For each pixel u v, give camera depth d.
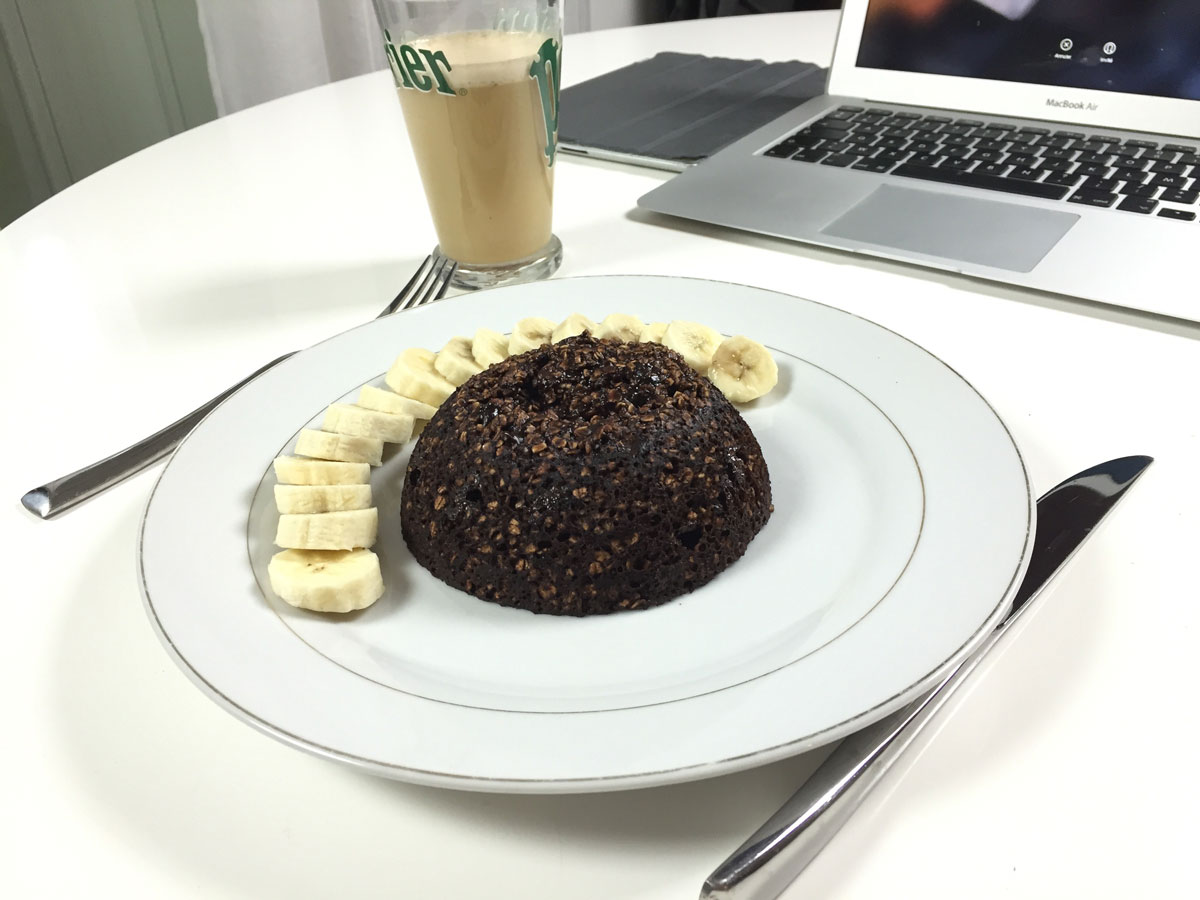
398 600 0.31
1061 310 0.45
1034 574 0.28
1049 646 0.27
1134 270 0.44
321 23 1.18
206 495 0.32
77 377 0.44
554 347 0.34
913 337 0.43
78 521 0.34
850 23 0.65
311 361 0.39
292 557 0.29
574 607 0.30
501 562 0.30
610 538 0.30
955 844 0.22
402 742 0.22
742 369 0.38
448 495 0.31
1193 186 0.50
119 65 1.19
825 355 0.39
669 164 0.62
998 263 0.46
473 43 0.45
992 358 0.41
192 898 0.21
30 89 1.15
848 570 0.30
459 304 0.43
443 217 0.49
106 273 0.54
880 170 0.56
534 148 0.48
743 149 0.61
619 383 0.33
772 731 0.21
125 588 0.31
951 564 0.27
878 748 0.23
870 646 0.24
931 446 0.33
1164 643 0.26
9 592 0.31
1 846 0.23
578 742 0.22
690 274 0.50
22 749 0.25
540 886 0.21
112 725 0.26
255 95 1.17
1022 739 0.24
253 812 0.23
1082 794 0.23
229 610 0.27
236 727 0.26
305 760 0.25
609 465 0.30
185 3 1.18
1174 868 0.21
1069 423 0.37
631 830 0.23
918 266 0.50
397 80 0.46
